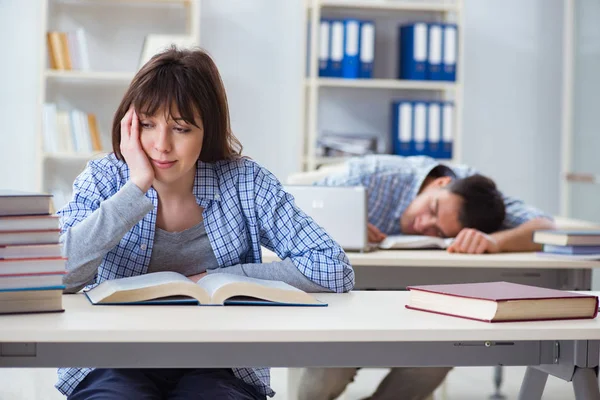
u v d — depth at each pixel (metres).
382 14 5.49
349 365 1.46
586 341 1.52
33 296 1.50
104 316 1.47
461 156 5.72
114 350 1.38
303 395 2.88
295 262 1.86
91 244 1.72
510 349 1.52
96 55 5.20
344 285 1.86
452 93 5.57
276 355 1.43
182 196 1.87
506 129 5.76
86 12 5.19
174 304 1.63
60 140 4.91
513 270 2.84
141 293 1.60
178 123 1.73
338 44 5.18
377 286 2.80
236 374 1.79
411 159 3.43
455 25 5.27
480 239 3.00
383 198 3.31
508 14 5.72
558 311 1.54
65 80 5.17
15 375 3.71
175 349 1.40
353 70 5.20
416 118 5.25
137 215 1.73
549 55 5.78
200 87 1.76
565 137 5.75
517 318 1.51
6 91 5.17
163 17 5.27
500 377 3.58
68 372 1.75
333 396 2.88
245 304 1.64
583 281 2.86
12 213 1.50
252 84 5.43
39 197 1.51
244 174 1.91
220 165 1.92
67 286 1.73
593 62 5.52
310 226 1.90
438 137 5.27
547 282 2.85
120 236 1.74
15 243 1.50
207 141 1.84
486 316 1.50
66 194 5.21
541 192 5.82
